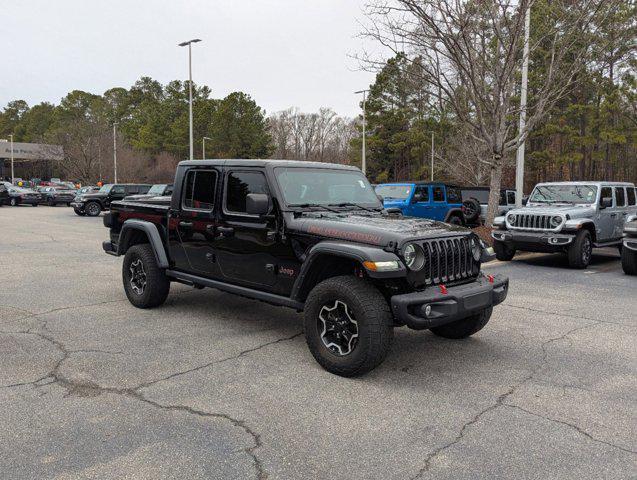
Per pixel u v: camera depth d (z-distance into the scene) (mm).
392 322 4406
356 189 5969
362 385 4379
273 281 5246
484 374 4672
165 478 2969
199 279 6039
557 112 40375
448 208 16266
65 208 35625
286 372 4645
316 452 3283
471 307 4594
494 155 14031
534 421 3752
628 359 5113
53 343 5359
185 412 3816
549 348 5441
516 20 13641
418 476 3027
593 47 20578
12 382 4328
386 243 4395
